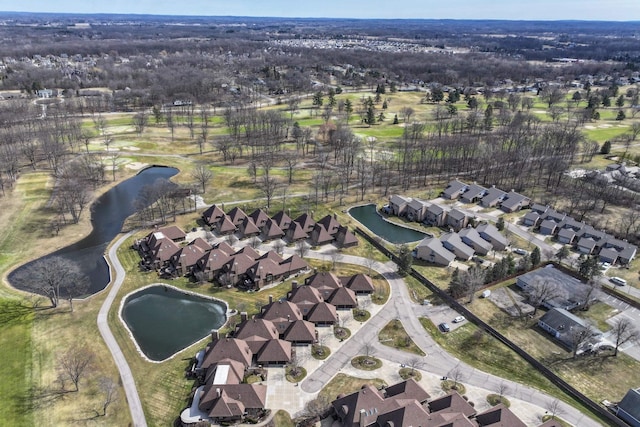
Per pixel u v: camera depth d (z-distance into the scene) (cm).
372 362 8681
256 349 8781
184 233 13312
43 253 12625
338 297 10350
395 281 11475
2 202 15412
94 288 11138
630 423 7331
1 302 10275
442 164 19512
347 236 13175
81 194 15075
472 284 10281
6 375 8212
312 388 8056
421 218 14988
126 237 13538
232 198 16338
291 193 16912
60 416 7388
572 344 9056
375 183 17900
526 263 11669
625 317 10050
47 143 19075
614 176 17638
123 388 8000
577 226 13800
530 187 17625
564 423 7388
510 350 9081
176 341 9344
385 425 6919
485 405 7700
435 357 8862
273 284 11250
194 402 7656
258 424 7319
